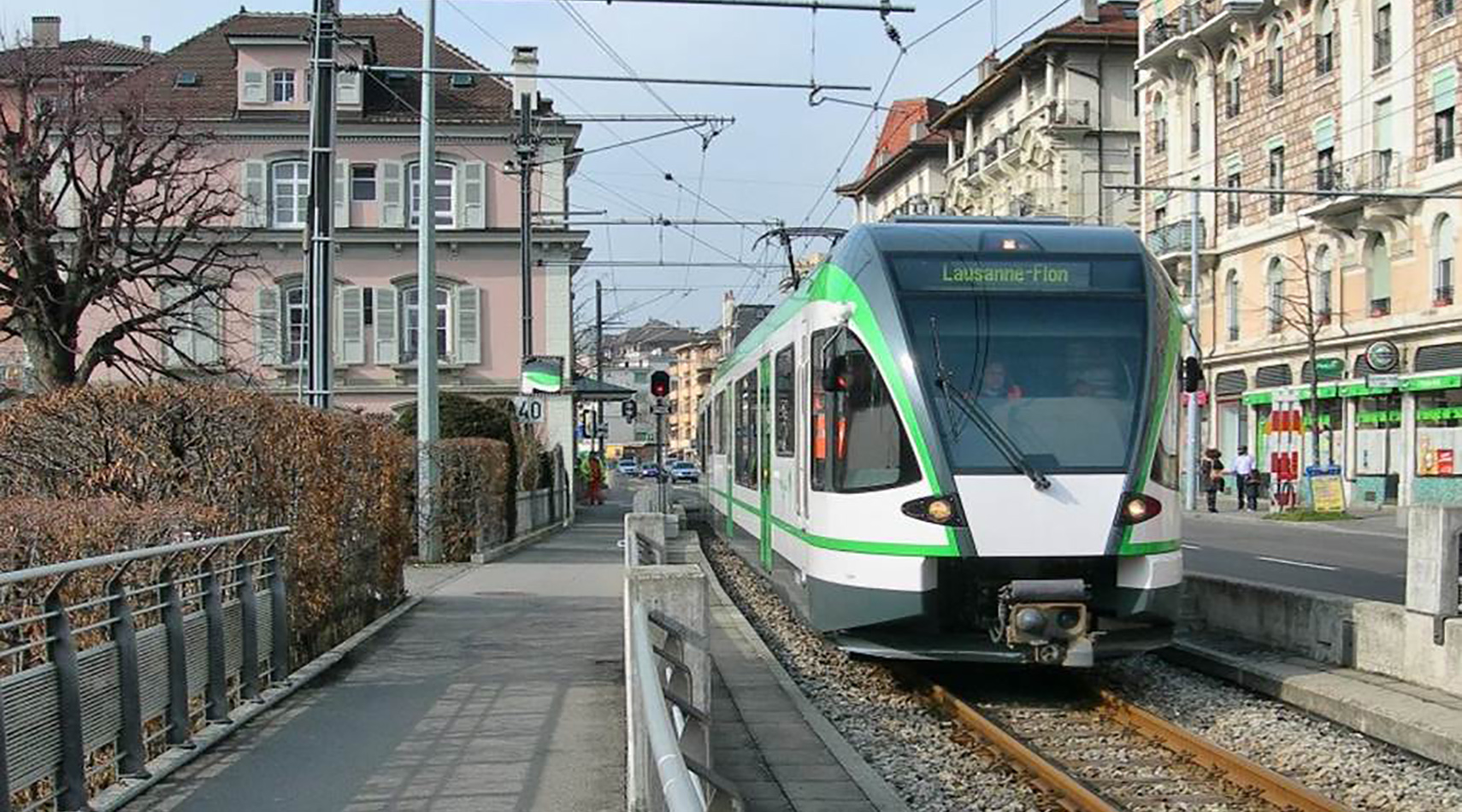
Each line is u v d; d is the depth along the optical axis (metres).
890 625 11.15
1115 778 9.03
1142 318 11.63
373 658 12.54
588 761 8.45
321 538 12.28
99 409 10.96
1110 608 11.05
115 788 7.47
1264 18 48.62
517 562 23.84
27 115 24.59
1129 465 11.06
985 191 72.25
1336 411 45.00
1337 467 42.12
